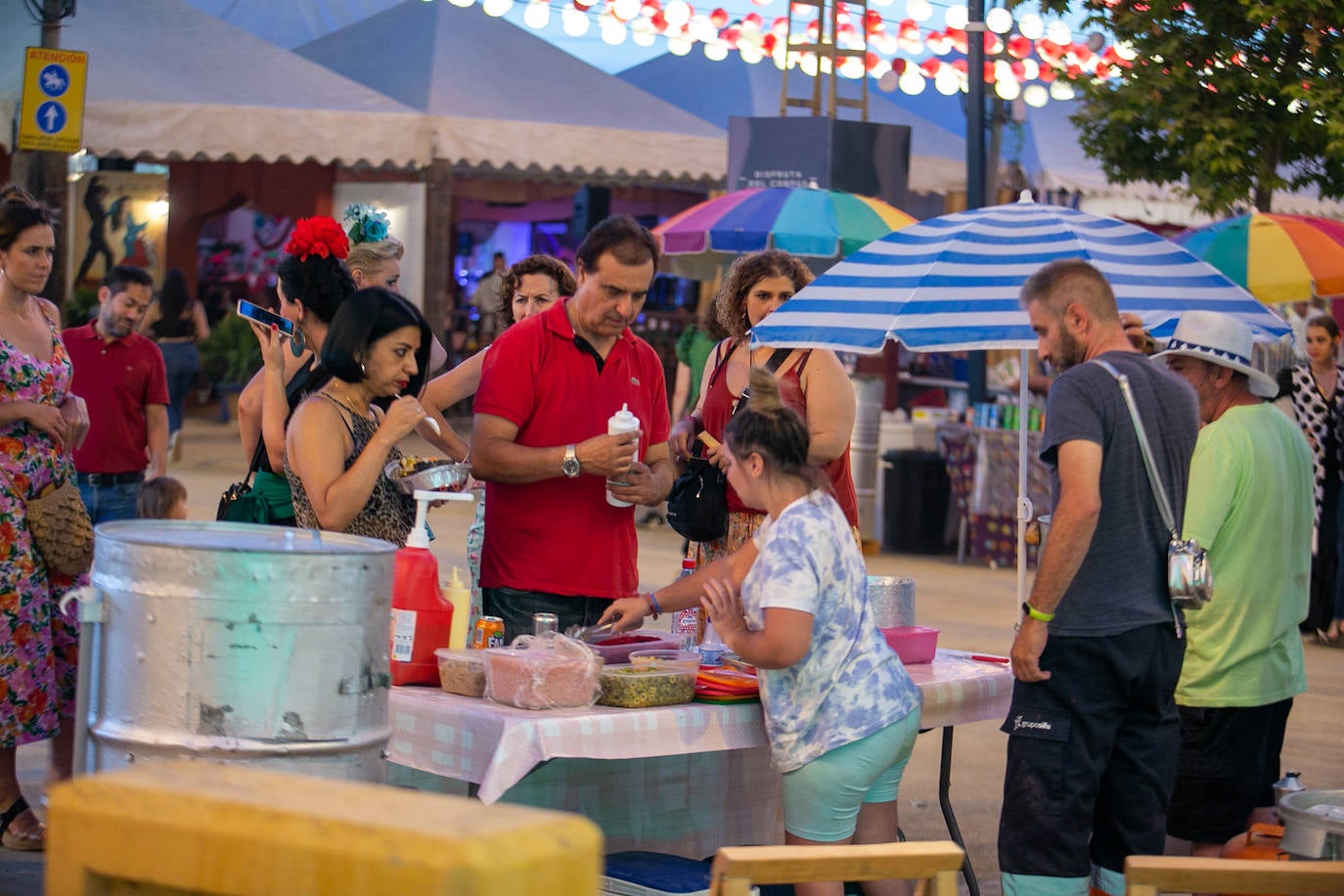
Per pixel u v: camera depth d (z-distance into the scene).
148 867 2.04
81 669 3.17
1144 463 4.12
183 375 16.23
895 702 3.94
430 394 5.73
